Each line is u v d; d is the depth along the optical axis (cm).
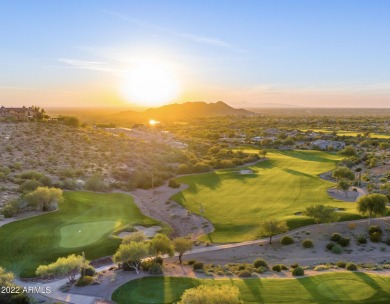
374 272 5250
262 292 4616
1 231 6475
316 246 6662
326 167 13350
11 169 10594
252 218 8094
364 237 6862
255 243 6925
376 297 4453
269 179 11619
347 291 4606
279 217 7931
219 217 8288
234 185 11088
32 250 5872
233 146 19088
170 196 10119
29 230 6588
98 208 8394
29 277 5112
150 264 5450
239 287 4759
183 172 12938
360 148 16800
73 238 6425
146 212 8744
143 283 4922
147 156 14425
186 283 4925
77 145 14400
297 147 18250
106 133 17712
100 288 4769
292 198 9412
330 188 10331
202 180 11900
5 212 7269
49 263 5506
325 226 7350
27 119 16912
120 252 5216
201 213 8462
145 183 11175
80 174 11238
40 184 9144
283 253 6481
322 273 5188
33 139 14012
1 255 5669
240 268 5684
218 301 3512
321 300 4409
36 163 11625
